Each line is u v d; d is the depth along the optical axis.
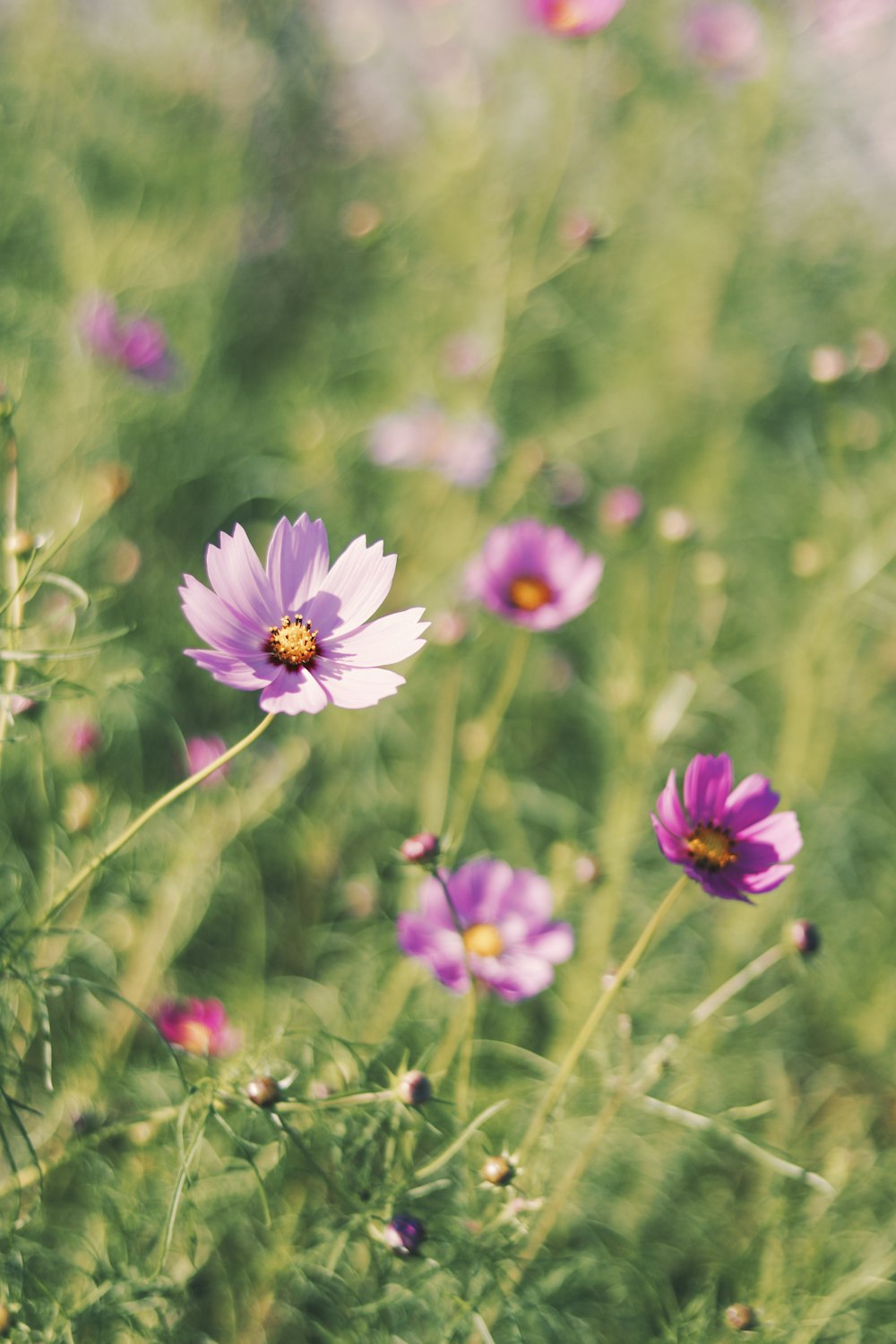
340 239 1.67
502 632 1.28
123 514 1.24
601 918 1.05
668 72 1.61
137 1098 0.98
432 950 0.91
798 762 1.12
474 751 1.02
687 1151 1.03
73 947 0.97
